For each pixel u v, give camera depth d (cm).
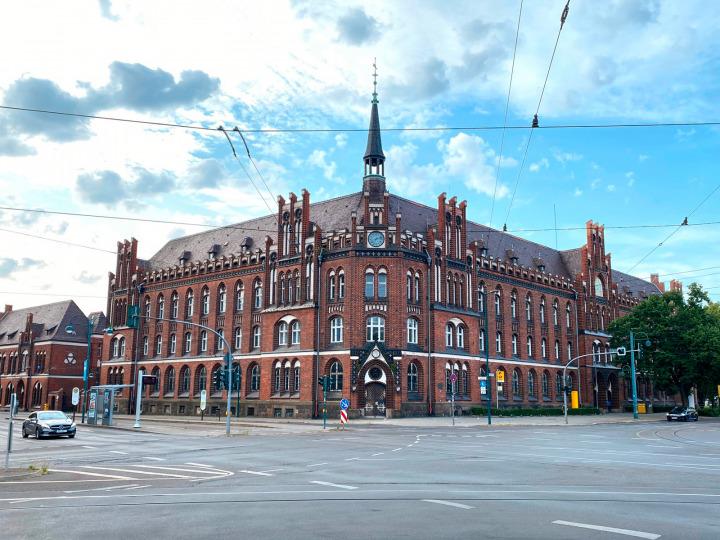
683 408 6041
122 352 7800
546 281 7625
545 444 2947
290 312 5862
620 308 8775
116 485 1605
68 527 1064
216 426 4650
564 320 7862
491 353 6644
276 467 2006
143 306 7644
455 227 6266
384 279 5578
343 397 5372
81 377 9319
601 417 6606
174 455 2475
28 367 9381
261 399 5956
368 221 5609
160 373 7238
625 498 1327
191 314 7112
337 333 5584
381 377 5384
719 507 1212
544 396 7388
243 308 6531
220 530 1027
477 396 6153
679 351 7088
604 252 8588
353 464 2075
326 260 5731
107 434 3906
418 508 1211
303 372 5616
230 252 7000
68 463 2197
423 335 5666
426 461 2156
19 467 2028
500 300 6931
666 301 7338
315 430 4134
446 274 6003
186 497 1377
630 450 2612
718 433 3931
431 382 5675
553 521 1077
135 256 7875
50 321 9625
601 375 8138
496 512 1163
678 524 1049
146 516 1154
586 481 1622
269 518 1123
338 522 1082
